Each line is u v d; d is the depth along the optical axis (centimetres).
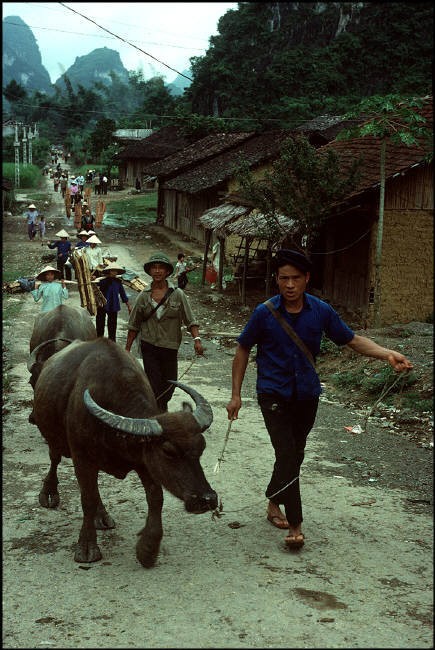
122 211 4634
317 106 2102
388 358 496
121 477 476
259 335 500
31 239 3247
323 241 1823
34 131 10806
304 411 508
